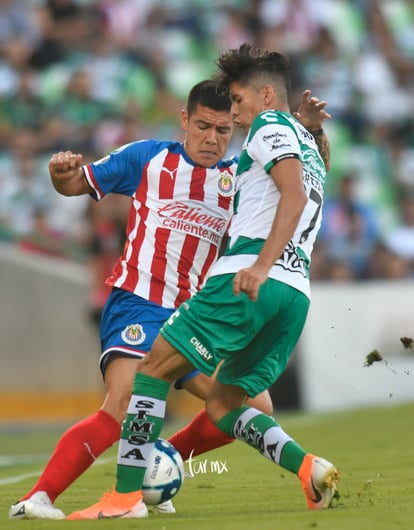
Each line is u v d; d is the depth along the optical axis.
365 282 51.38
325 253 52.00
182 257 16.53
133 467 14.04
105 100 56.50
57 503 16.81
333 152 57.69
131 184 16.72
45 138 54.72
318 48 61.91
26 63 57.66
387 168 58.31
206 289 13.87
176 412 44.81
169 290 16.44
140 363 14.17
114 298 16.52
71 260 49.72
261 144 13.88
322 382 45.62
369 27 63.56
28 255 46.59
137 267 16.48
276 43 61.31
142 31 60.19
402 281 52.50
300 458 13.99
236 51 14.79
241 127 14.98
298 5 62.34
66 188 16.02
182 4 61.31
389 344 46.12
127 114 56.12
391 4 64.81
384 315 46.22
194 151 16.66
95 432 14.92
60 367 46.38
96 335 46.16
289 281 13.98
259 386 14.27
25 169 53.12
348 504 14.48
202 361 13.70
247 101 14.66
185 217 16.59
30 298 46.47
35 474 23.69
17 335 46.28
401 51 63.94
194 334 13.73
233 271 13.73
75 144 54.62
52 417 46.12
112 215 44.28
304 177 14.31
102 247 44.00
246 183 14.28
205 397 16.48
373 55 62.59
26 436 39.97
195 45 60.47
